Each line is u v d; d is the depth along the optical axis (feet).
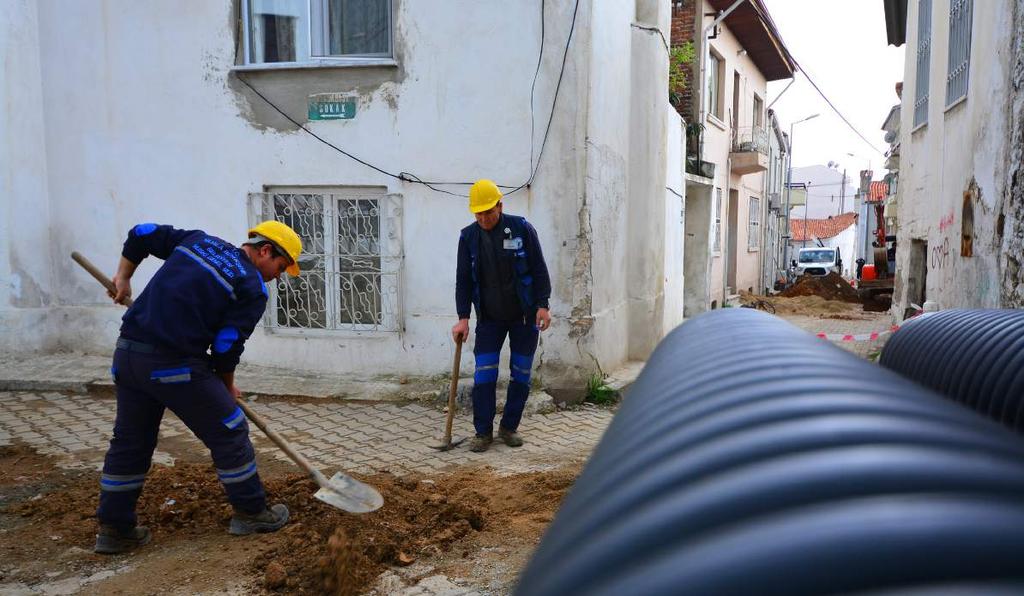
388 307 23.36
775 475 2.31
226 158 23.93
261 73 23.43
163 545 11.92
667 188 32.19
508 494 14.48
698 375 4.26
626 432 3.75
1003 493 2.09
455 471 16.12
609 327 24.89
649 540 2.21
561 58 21.54
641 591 1.88
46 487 14.67
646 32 27.02
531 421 20.54
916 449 2.44
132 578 10.77
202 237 12.03
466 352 22.75
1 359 24.29
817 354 4.44
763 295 76.48
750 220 72.13
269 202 23.90
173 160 24.29
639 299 27.99
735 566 1.82
